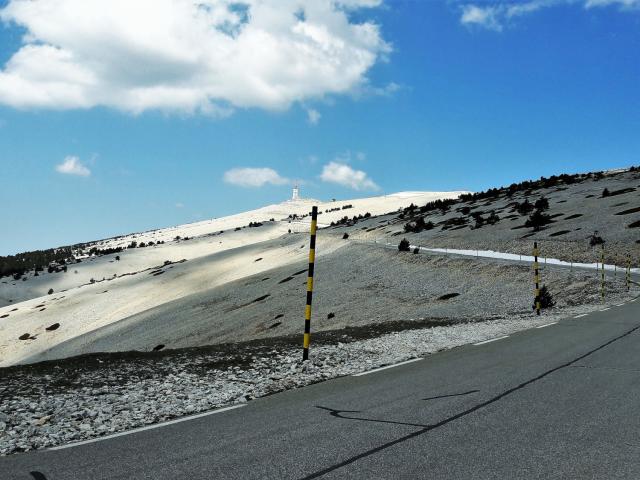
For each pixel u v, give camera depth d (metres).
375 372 8.43
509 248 58.22
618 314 17.44
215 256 127.69
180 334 58.25
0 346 84.75
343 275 63.69
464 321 18.25
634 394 6.37
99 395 7.32
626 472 3.84
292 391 7.22
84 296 106.75
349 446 4.51
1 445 5.11
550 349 10.22
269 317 52.62
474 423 5.16
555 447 4.41
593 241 50.78
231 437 4.94
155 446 4.77
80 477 3.98
